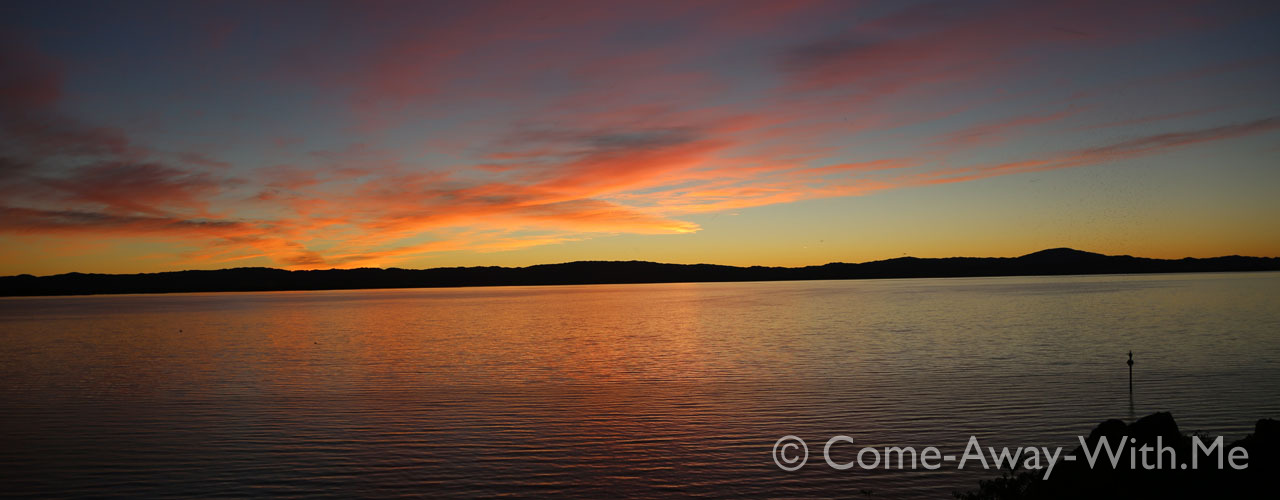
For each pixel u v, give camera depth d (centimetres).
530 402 1930
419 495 1209
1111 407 1788
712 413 1772
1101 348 2928
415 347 3469
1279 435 1083
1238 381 2078
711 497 1207
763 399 1930
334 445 1500
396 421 1712
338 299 13762
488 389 2138
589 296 12606
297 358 3047
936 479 1283
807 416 1727
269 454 1436
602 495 1213
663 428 1631
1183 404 1800
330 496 1204
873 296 9706
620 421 1700
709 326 4584
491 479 1289
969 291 11050
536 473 1320
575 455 1427
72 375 2589
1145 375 2214
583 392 2070
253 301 13112
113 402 1991
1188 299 6806
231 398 2033
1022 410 1762
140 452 1453
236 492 1221
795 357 2792
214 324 5700
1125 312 5138
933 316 5125
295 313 7538
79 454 1441
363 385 2238
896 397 1928
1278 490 947
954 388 2047
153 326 5578
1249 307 5428
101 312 8756
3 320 7050
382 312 7481
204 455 1429
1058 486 1080
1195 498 966
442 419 1731
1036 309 5747
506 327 4825
